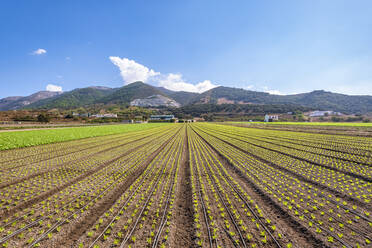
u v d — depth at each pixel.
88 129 40.31
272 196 7.72
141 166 12.62
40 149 18.59
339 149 17.20
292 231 5.46
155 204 7.20
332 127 44.94
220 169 11.85
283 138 26.88
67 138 26.11
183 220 6.19
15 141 21.05
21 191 8.27
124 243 4.98
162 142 24.83
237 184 9.05
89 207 7.00
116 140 26.62
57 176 10.34
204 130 48.25
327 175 10.19
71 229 5.68
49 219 6.18
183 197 7.89
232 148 19.39
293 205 6.96
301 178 9.95
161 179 9.97
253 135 32.09
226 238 5.20
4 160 13.88
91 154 16.27
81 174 10.73
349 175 10.12
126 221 6.06
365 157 13.66
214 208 6.87
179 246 4.94
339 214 6.24
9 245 4.92
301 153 16.00
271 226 5.66
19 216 6.32
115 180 9.90
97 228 5.63
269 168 11.80
